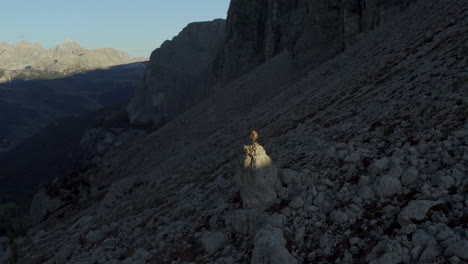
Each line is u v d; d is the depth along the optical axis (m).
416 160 13.46
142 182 49.66
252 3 124.81
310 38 79.94
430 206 10.89
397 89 22.56
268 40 111.19
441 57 22.22
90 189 84.44
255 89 85.12
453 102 15.55
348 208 13.23
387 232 11.30
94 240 27.45
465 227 9.80
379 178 13.35
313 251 12.42
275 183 16.52
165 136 96.94
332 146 18.14
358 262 10.88
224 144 49.53
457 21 27.28
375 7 55.66
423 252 9.59
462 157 12.21
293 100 49.88
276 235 13.02
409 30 37.16
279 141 30.17
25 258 36.25
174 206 25.47
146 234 22.45
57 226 54.09
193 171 38.81
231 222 16.88
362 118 21.69
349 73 40.91
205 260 15.41
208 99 105.94
